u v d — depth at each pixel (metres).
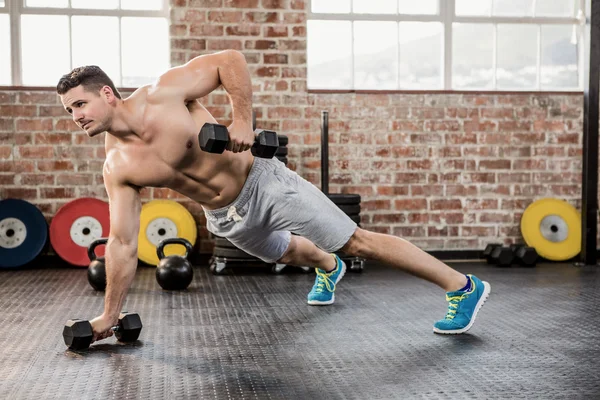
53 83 6.11
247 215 3.03
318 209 3.03
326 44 6.26
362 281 5.03
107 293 3.11
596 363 2.85
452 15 6.32
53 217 5.92
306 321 3.69
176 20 6.00
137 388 2.54
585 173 5.78
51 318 3.83
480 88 6.41
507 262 5.83
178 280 4.64
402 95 6.20
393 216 6.25
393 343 3.21
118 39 6.14
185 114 2.82
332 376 2.68
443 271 3.32
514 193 6.33
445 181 6.27
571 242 6.21
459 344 3.18
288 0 6.08
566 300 4.28
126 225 3.01
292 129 6.14
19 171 6.00
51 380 2.63
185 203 6.11
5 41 6.05
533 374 2.70
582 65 6.47
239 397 2.43
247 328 3.54
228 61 2.81
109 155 2.95
